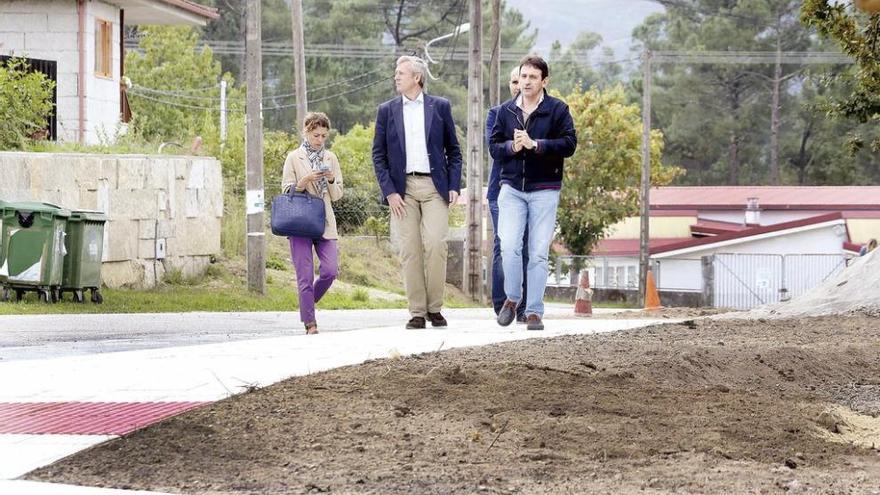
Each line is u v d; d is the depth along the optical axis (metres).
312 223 22.70
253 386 13.69
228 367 15.81
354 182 72.00
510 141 20.19
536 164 20.25
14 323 28.75
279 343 18.91
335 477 10.21
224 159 60.34
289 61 142.75
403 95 21.72
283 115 143.38
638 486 9.95
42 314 32.06
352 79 136.12
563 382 14.16
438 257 21.83
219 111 110.50
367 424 12.00
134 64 115.81
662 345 18.03
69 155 38.69
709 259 93.88
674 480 10.12
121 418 12.53
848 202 117.56
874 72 33.12
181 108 110.62
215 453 11.05
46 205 34.41
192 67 116.31
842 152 151.62
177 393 13.92
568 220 107.44
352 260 61.06
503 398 13.19
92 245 35.59
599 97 108.06
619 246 118.81
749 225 117.81
